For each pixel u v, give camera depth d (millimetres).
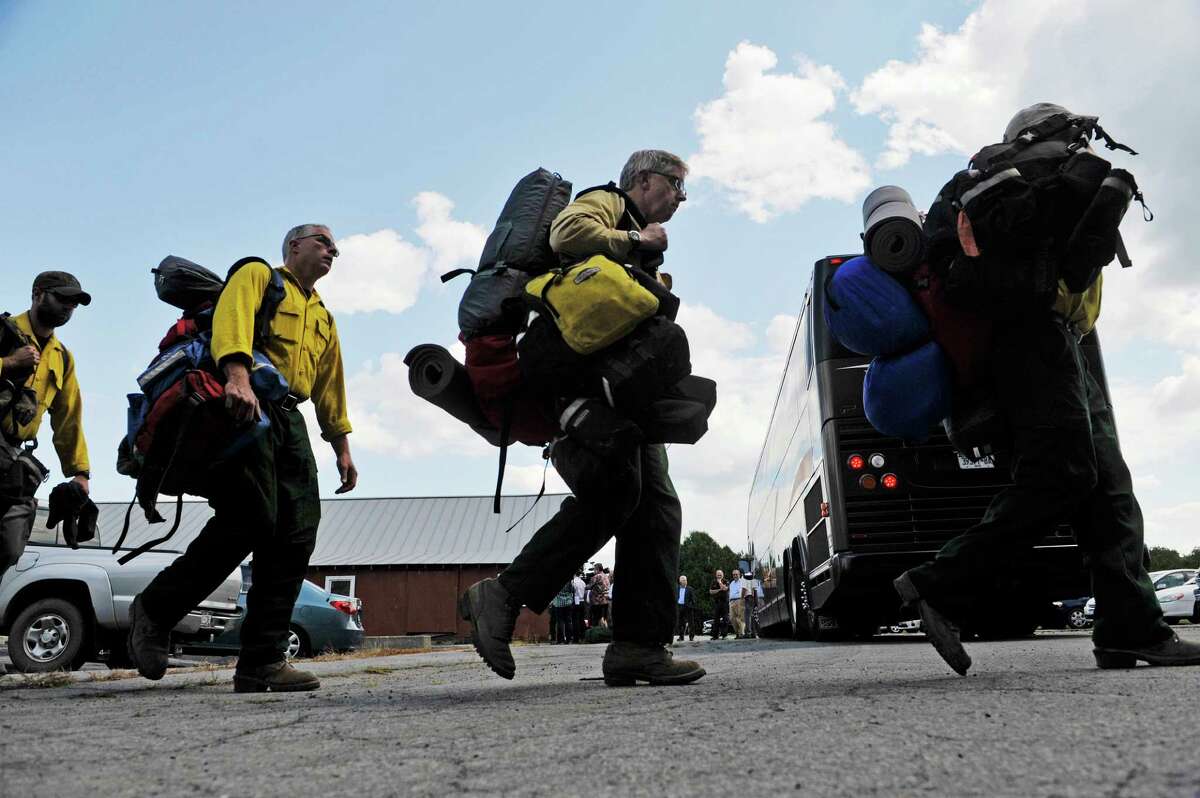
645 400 2850
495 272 3025
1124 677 2771
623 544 3533
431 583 38375
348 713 2717
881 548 7719
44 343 4910
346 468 4586
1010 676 3098
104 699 3543
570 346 2807
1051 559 7219
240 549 3842
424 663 6574
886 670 4008
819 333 8375
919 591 3061
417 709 2789
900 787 1414
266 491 3805
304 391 4160
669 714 2361
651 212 3404
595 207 3055
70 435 5094
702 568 90375
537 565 3057
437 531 41062
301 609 12852
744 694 2857
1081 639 7535
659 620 3492
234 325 3652
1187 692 2299
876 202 3197
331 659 8188
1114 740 1689
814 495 8898
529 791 1488
